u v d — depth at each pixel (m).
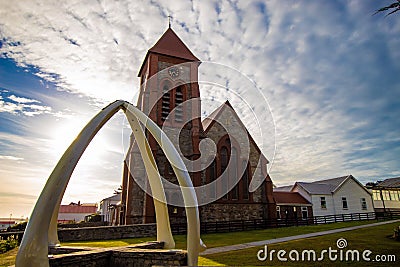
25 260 4.77
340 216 33.59
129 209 20.48
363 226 21.34
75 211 69.31
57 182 5.22
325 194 34.09
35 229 4.89
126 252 7.37
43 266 4.84
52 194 5.13
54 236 8.49
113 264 7.50
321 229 20.56
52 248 8.09
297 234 17.62
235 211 22.83
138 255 7.23
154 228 18.55
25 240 4.84
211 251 11.70
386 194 44.22
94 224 35.03
